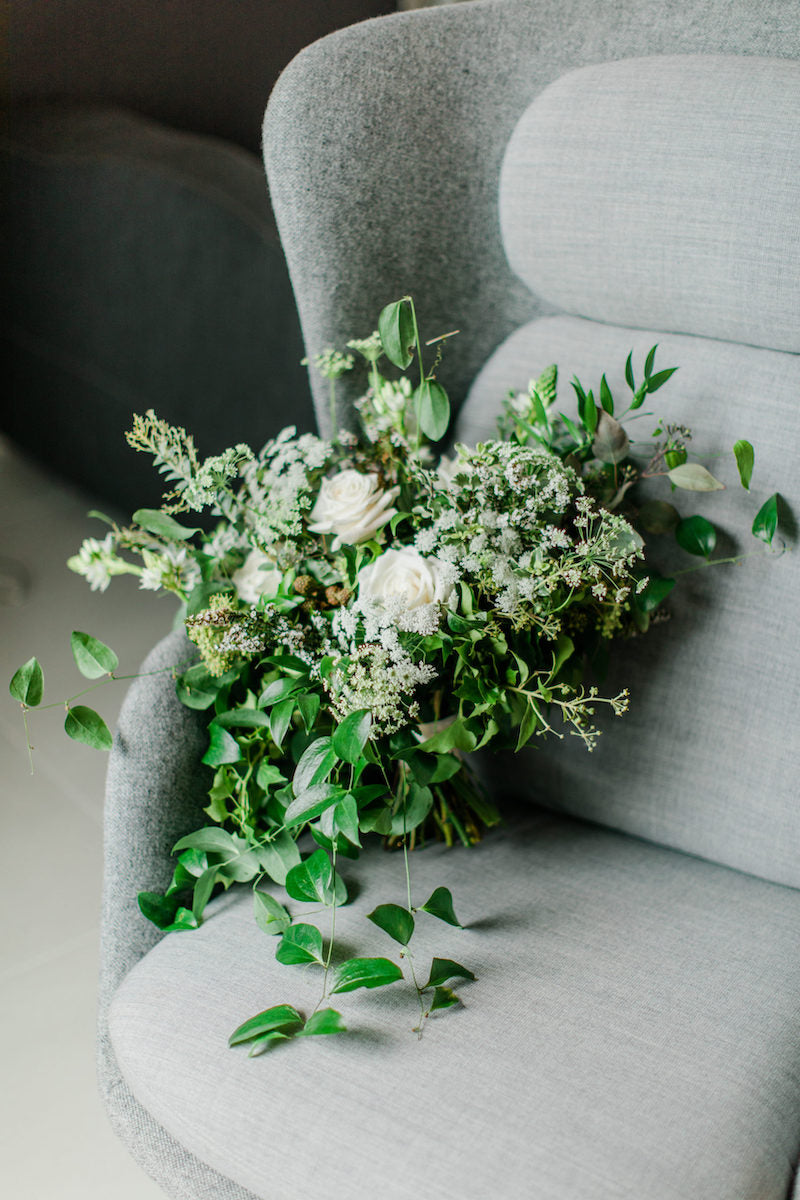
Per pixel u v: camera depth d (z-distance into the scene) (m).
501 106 0.93
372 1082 0.65
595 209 0.83
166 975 0.75
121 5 1.52
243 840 0.79
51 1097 1.06
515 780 0.95
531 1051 0.66
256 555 0.84
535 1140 0.60
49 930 1.28
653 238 0.81
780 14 0.83
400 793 0.77
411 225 0.93
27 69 1.58
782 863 0.81
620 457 0.79
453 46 0.91
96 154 1.55
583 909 0.79
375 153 0.89
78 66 1.57
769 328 0.80
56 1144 1.01
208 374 1.58
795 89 0.76
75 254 1.65
